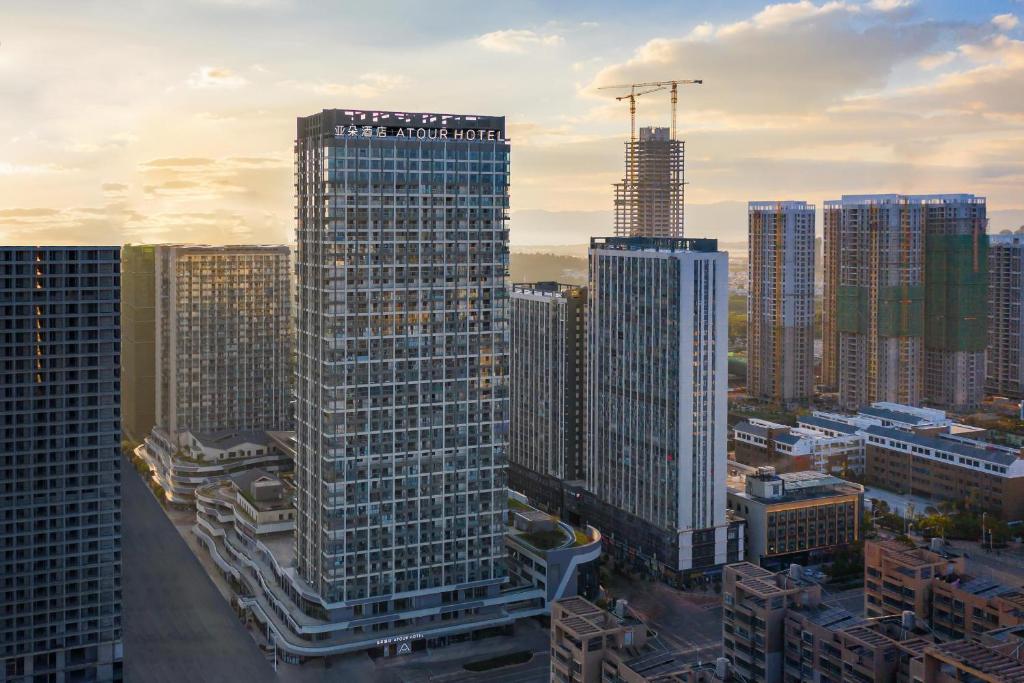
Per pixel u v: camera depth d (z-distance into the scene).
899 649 181.50
